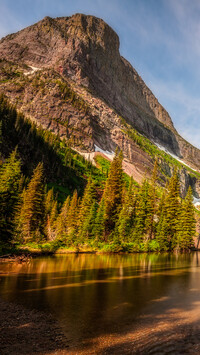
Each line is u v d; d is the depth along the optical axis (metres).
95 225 52.75
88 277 21.08
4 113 117.88
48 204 75.50
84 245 46.03
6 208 34.91
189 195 59.59
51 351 8.35
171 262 33.97
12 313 11.84
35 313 11.91
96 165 163.12
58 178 119.00
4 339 9.15
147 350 8.57
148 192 61.00
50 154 127.81
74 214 60.78
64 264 28.08
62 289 16.64
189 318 11.91
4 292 15.30
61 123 182.75
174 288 18.08
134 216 56.91
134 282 19.77
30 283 18.00
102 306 13.32
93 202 60.00
